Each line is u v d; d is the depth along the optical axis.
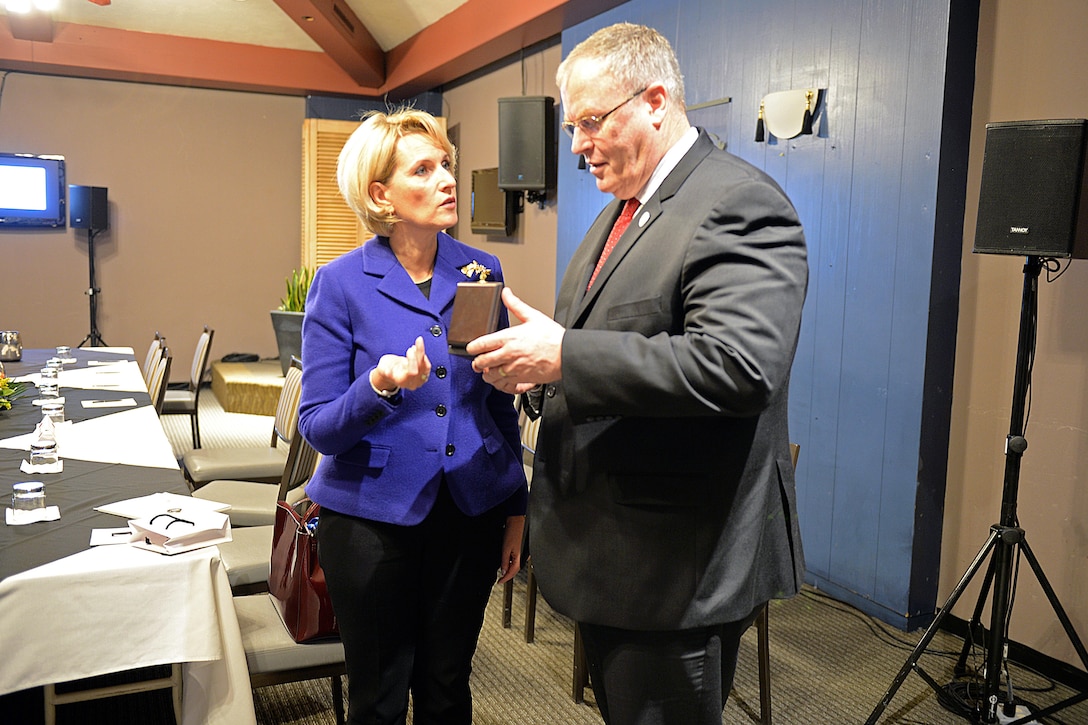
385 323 1.60
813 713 2.59
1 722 2.32
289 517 1.99
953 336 3.14
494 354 1.25
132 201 7.89
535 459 1.48
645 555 1.33
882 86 3.19
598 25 4.94
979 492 3.08
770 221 1.23
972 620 2.74
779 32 3.64
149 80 7.69
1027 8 2.86
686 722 1.37
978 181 3.03
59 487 2.26
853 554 3.40
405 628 1.63
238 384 7.02
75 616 1.68
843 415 3.42
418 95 7.87
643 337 1.22
